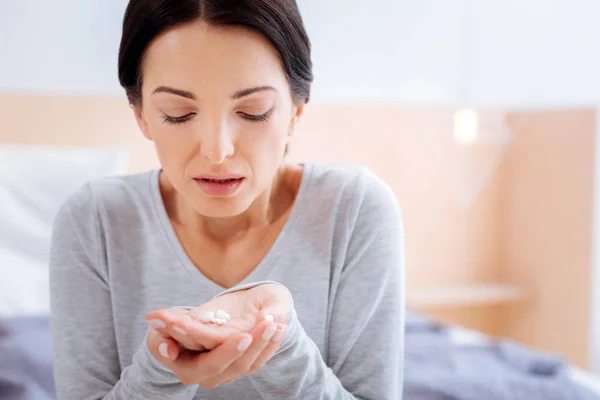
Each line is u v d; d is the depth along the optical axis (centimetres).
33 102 231
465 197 297
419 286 295
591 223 261
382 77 254
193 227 98
